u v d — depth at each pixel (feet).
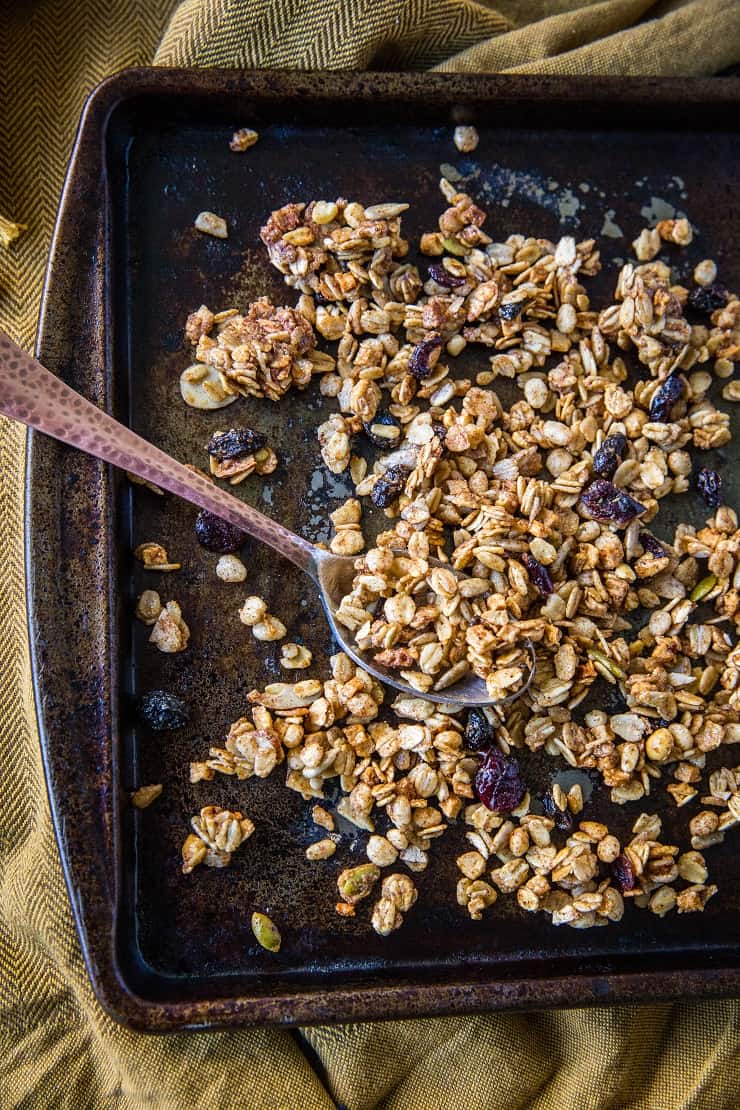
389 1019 1.56
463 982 1.59
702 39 1.79
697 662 1.70
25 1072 1.69
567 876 1.65
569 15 1.81
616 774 1.66
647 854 1.66
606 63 1.78
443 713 1.65
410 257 1.70
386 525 1.67
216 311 1.67
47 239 1.73
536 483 1.66
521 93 1.68
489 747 1.65
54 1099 1.69
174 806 1.63
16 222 1.73
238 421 1.66
